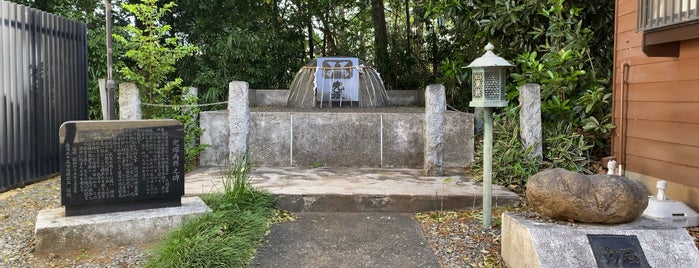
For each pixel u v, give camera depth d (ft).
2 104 19.36
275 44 36.99
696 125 15.21
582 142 20.58
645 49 16.02
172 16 37.40
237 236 13.48
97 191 14.35
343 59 30.66
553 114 22.39
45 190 20.01
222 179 18.52
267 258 13.05
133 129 14.67
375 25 40.24
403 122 23.34
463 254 13.25
